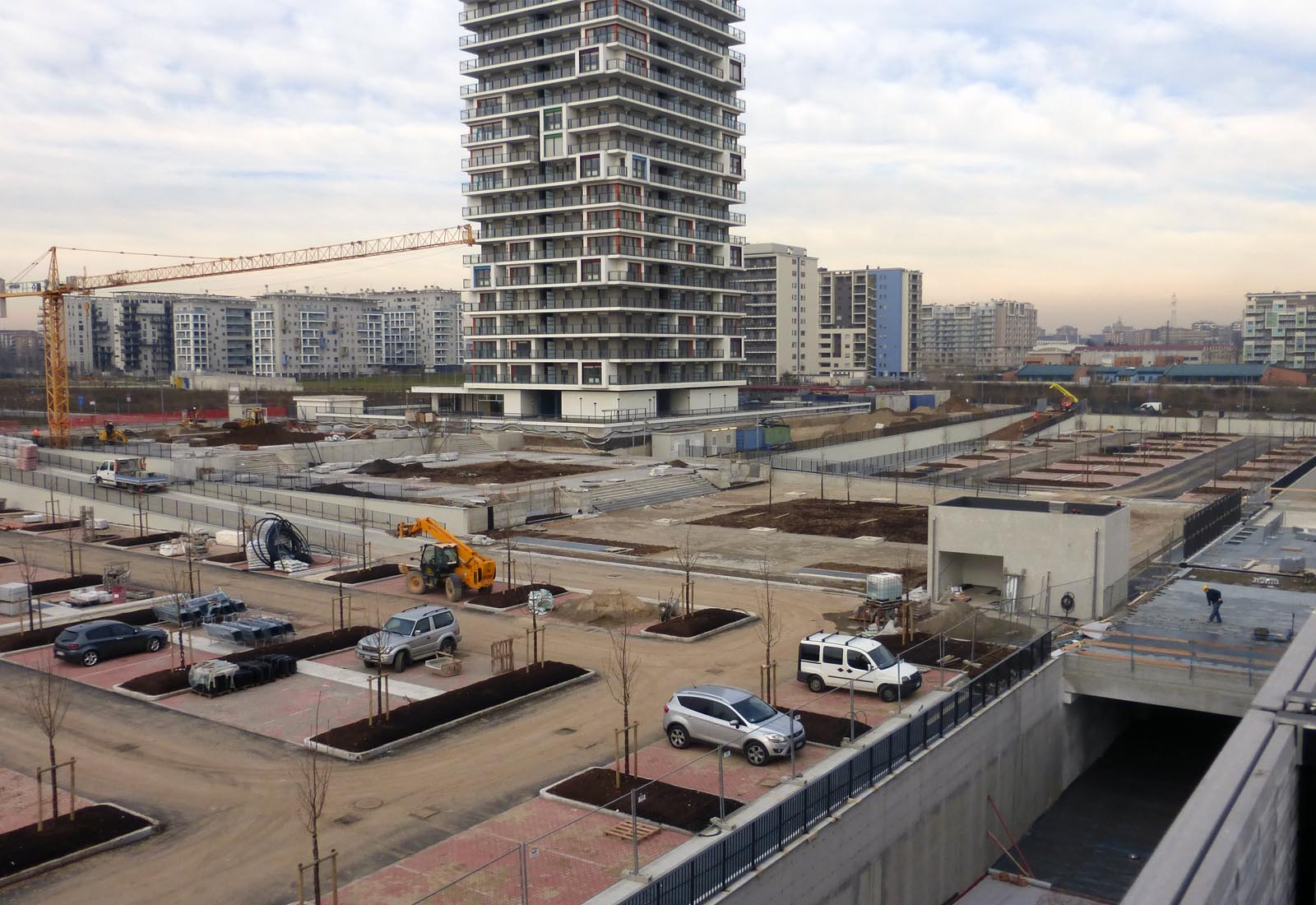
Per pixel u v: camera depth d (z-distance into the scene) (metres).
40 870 23.16
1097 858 33.72
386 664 37.97
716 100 144.00
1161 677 36.72
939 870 30.44
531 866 23.30
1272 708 21.34
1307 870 20.58
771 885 22.95
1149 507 80.50
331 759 29.81
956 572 49.66
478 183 138.88
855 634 42.28
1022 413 165.50
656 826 25.12
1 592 46.28
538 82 131.75
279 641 41.88
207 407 192.88
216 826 25.66
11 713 33.81
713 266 144.62
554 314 136.62
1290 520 70.69
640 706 34.41
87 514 68.88
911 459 119.19
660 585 53.00
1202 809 16.53
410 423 133.25
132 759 30.02
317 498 73.44
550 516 75.62
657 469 94.81
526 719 33.22
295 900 22.02
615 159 128.00
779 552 62.09
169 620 45.16
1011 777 34.72
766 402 178.38
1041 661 37.56
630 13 128.38
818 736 30.86
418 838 24.86
